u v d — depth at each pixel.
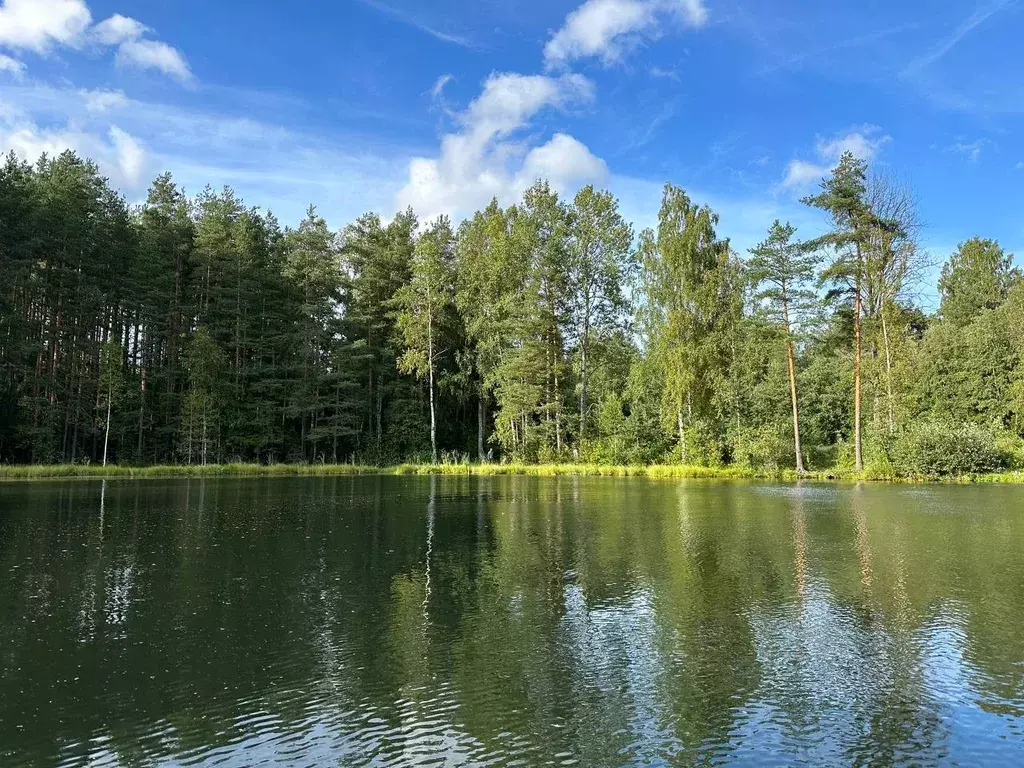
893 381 43.28
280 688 7.43
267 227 60.44
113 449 50.09
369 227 60.56
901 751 6.07
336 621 9.85
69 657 8.40
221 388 51.28
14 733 6.41
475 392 57.06
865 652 8.57
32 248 42.31
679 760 5.89
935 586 11.84
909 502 25.78
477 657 8.39
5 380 41.59
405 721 6.64
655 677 7.75
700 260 47.81
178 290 52.38
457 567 13.50
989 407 46.00
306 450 57.19
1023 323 46.69
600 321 51.81
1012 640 8.96
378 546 15.88
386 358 59.75
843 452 45.34
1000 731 6.45
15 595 11.28
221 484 35.84
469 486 35.28
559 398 52.16
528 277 51.94
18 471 39.72
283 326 56.56
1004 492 30.17
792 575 12.73
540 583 12.13
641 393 50.34
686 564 13.74
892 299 42.19
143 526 19.03
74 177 46.94
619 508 23.98
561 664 8.16
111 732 6.43
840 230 41.59
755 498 27.81
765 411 54.41
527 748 6.10
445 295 54.81
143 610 10.41
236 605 10.68
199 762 5.88
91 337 49.91
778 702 7.09
